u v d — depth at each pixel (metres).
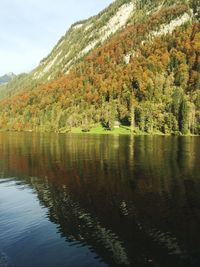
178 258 32.75
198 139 163.00
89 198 52.72
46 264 31.53
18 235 38.03
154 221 42.25
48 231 39.16
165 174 69.56
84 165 82.81
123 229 39.59
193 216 43.69
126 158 92.50
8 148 126.75
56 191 57.75
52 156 100.69
